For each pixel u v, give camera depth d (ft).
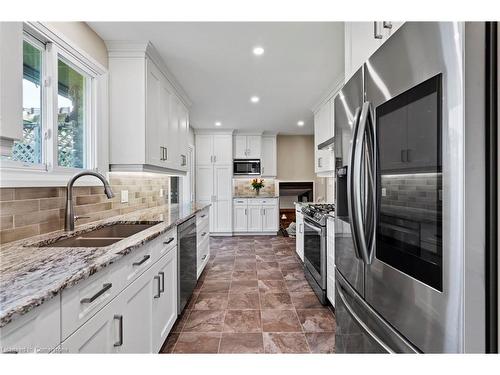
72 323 2.96
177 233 7.25
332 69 9.60
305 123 18.21
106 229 6.70
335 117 5.02
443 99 2.40
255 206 20.56
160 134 9.14
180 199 18.52
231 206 20.24
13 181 4.65
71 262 3.46
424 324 2.67
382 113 3.32
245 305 8.60
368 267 3.73
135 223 7.16
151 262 5.32
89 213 7.00
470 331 2.25
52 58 5.75
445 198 2.39
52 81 5.75
